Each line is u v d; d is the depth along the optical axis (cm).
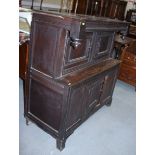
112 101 267
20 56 222
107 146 181
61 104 150
